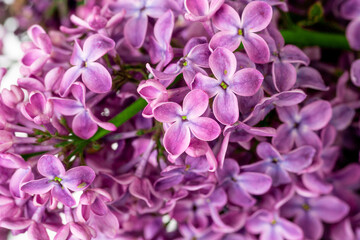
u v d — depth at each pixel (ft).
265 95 0.67
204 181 0.69
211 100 0.63
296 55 0.67
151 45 0.69
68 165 0.65
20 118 0.67
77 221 0.66
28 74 0.69
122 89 0.70
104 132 0.67
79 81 0.66
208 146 0.62
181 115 0.61
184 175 0.68
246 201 0.71
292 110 0.69
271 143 0.69
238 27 0.63
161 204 0.72
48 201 0.66
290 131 0.69
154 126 0.71
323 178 0.71
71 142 0.66
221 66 0.61
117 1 0.71
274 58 0.65
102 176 0.69
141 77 0.70
